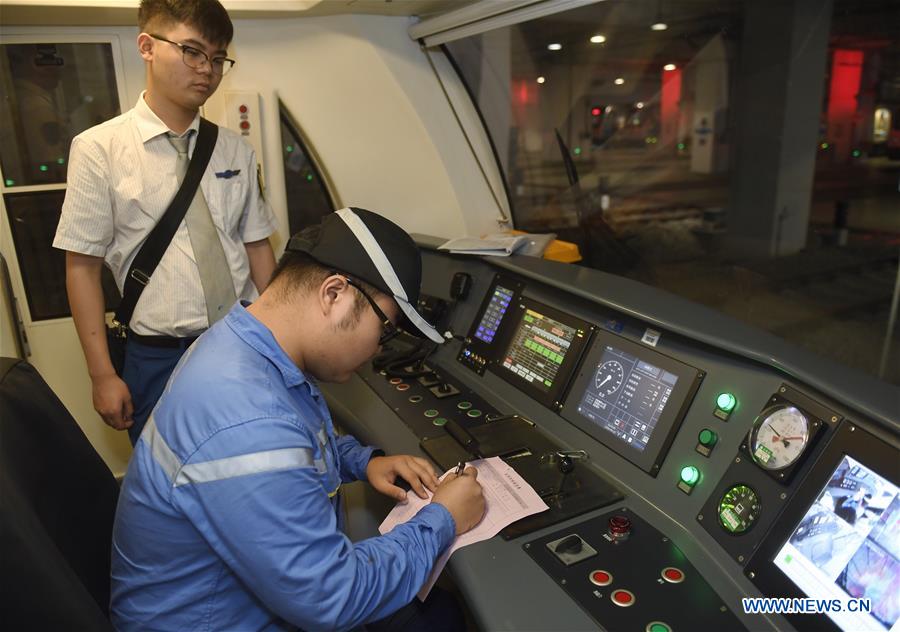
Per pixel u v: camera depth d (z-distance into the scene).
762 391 1.15
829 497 0.96
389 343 2.16
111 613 1.02
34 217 2.21
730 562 1.05
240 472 0.85
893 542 0.86
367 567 0.94
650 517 1.19
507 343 1.79
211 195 1.77
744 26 2.32
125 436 2.43
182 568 0.95
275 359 0.98
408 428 1.57
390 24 2.46
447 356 1.98
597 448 1.39
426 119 2.62
